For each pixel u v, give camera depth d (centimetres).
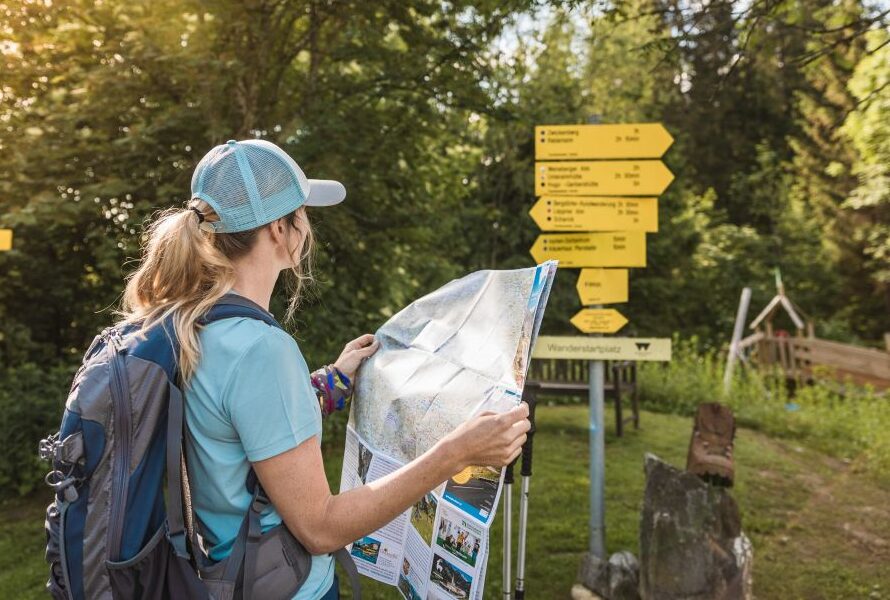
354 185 582
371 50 558
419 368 168
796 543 432
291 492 119
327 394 176
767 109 2028
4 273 601
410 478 126
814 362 970
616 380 688
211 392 118
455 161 721
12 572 381
